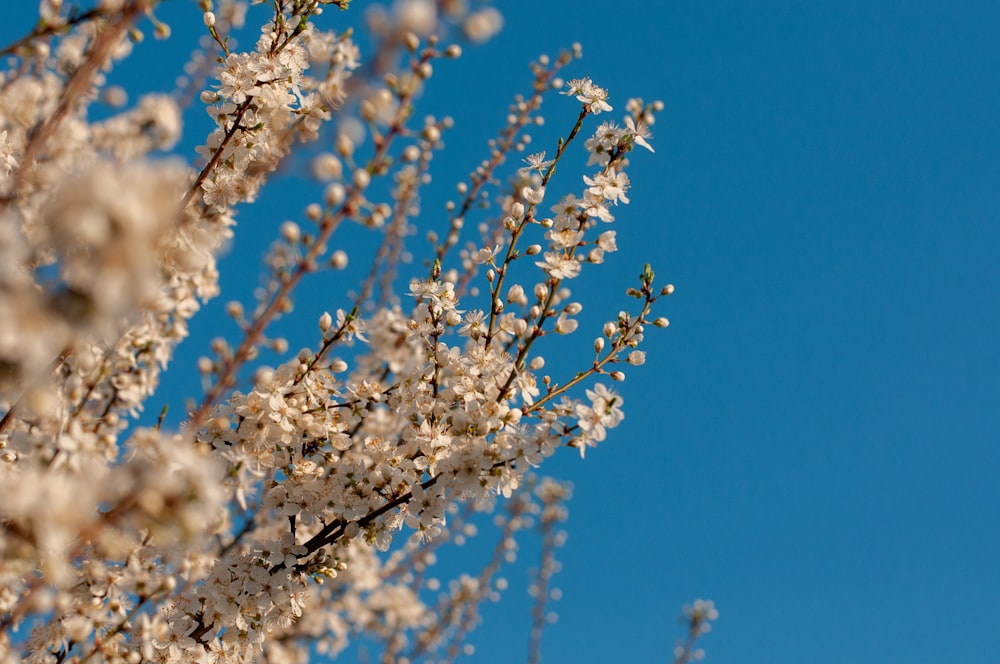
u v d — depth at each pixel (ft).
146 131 10.50
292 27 16.22
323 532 16.37
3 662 11.27
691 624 33.73
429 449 15.47
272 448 15.49
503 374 15.78
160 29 10.79
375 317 13.83
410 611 30.60
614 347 16.15
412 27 8.11
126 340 14.14
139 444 10.52
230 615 15.70
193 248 10.72
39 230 7.97
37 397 9.37
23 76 13.26
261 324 11.28
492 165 19.06
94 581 13.41
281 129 15.93
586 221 16.56
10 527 8.33
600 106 17.03
